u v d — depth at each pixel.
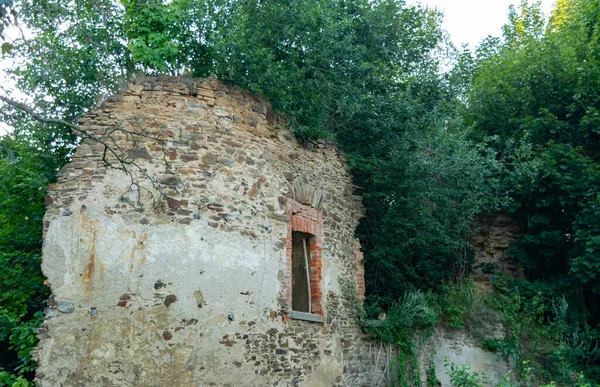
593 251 11.97
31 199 10.25
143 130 7.62
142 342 6.95
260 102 8.73
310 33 9.94
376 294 12.27
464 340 11.44
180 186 7.57
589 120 12.93
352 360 10.00
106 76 10.14
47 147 10.26
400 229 12.02
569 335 12.21
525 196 13.44
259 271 8.05
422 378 10.64
